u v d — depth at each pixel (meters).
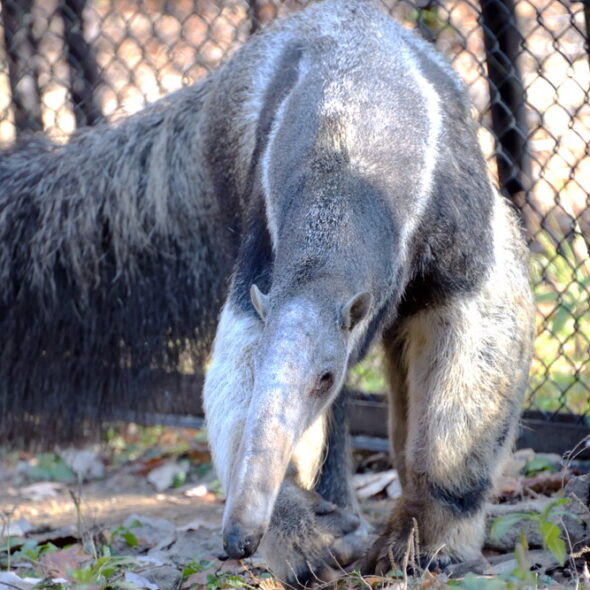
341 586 7.60
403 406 9.63
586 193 11.10
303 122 7.66
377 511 11.09
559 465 11.05
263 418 5.92
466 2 11.26
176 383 11.58
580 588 7.02
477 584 6.51
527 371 8.85
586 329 12.48
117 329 11.39
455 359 8.28
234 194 9.66
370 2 10.38
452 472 8.38
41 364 11.62
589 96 11.08
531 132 11.34
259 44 9.73
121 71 15.64
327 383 6.24
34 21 14.55
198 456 13.41
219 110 9.99
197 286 11.02
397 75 7.94
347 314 6.40
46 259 11.35
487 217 8.27
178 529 10.54
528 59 12.55
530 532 8.45
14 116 14.35
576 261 11.27
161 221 10.98
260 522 5.75
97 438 11.93
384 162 7.43
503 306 8.41
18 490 12.91
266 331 6.31
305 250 6.84
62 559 9.27
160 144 10.99
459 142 8.22
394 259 7.36
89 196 11.25
